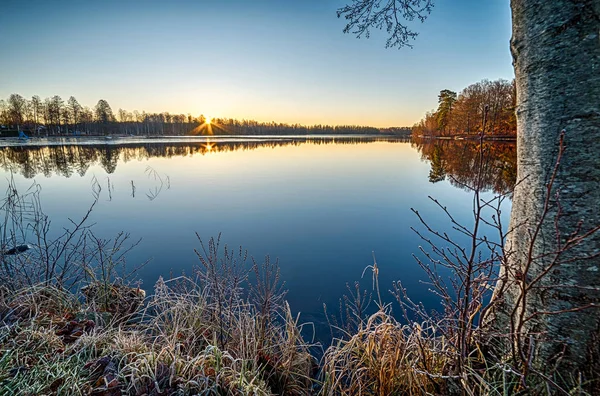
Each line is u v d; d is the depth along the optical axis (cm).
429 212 862
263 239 660
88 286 379
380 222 775
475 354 200
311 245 619
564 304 162
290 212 878
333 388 228
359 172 1709
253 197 1080
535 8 176
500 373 177
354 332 305
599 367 152
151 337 274
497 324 196
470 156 2308
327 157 2630
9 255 400
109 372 205
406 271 499
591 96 156
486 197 1051
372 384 232
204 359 216
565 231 162
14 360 206
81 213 879
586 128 157
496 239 612
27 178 1496
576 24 159
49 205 973
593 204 155
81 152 2991
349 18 400
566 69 163
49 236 659
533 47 178
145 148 3666
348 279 475
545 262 169
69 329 267
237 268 475
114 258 552
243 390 203
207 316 318
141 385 196
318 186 1285
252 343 265
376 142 5762
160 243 641
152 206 965
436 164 2045
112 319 294
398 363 222
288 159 2461
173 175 1609
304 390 251
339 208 921
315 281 467
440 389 193
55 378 193
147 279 482
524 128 188
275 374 258
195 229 735
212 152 3173
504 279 160
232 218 826
